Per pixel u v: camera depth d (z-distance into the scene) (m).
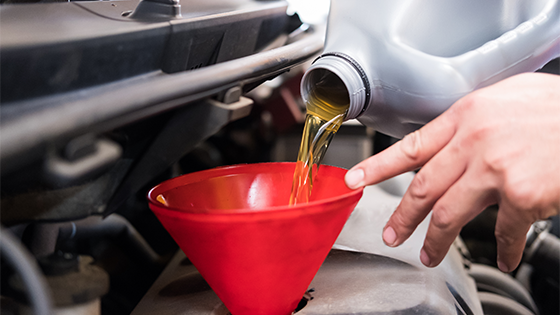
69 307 0.24
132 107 0.22
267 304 0.30
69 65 0.22
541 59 0.42
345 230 0.48
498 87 0.31
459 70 0.35
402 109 0.38
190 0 0.39
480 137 0.29
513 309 0.56
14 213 0.26
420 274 0.38
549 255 0.69
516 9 0.39
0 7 0.27
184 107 0.31
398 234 0.35
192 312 0.34
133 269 0.51
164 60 0.30
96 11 0.31
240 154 1.08
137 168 0.32
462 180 0.31
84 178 0.25
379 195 0.58
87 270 0.25
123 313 0.43
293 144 1.32
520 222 0.31
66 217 0.28
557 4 0.42
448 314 0.33
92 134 0.21
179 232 0.27
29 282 0.16
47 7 0.29
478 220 0.82
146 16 0.31
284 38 0.53
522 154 0.28
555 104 0.30
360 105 0.37
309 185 0.38
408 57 0.36
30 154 0.18
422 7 0.37
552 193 0.29
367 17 0.38
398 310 0.32
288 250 0.27
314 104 0.41
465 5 0.37
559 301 0.75
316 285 0.36
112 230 0.43
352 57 0.37
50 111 0.19
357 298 0.34
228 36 0.37
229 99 0.31
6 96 0.20
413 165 0.33
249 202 0.38
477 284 0.65
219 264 0.28
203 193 0.35
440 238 0.33
